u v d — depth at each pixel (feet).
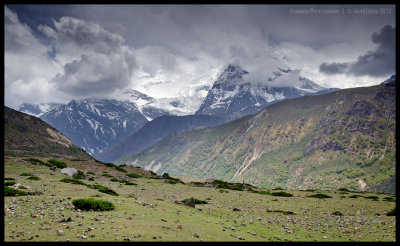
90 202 70.90
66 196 92.68
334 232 75.72
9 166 190.80
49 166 222.69
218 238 58.90
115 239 48.16
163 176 320.09
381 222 90.02
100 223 57.93
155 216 72.79
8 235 44.98
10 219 54.65
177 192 171.22
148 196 137.90
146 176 287.07
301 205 142.92
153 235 53.52
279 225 83.46
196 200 130.62
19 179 137.28
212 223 76.07
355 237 69.92
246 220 88.89
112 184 180.34
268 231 73.97
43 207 68.39
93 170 256.11
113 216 66.33
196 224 70.13
